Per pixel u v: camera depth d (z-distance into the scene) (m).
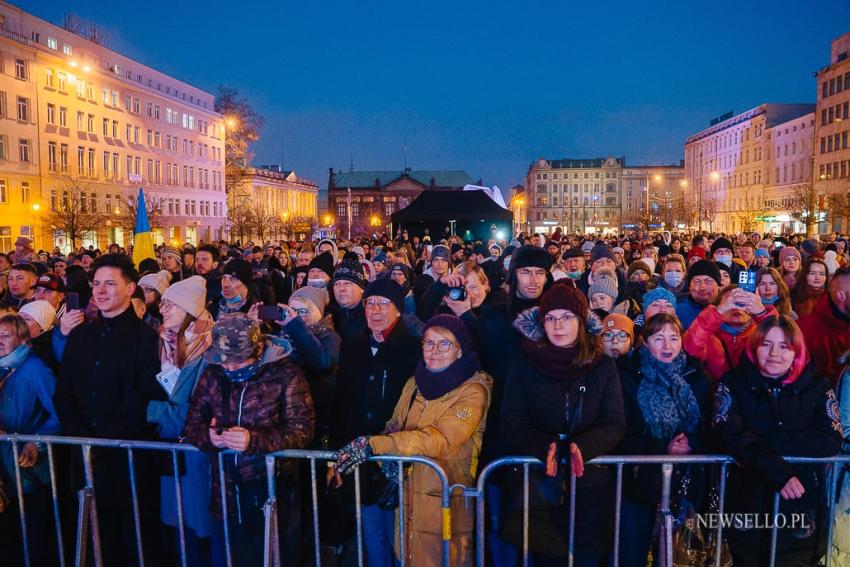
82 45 49.53
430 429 3.74
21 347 4.48
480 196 29.19
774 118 78.94
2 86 41.00
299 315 4.57
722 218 92.19
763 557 3.67
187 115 64.44
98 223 45.62
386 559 4.20
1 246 40.84
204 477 4.16
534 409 3.67
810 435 3.56
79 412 4.32
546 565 3.79
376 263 10.36
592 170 130.00
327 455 3.71
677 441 3.79
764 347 3.59
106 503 4.28
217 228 70.00
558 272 7.36
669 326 3.87
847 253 15.82
